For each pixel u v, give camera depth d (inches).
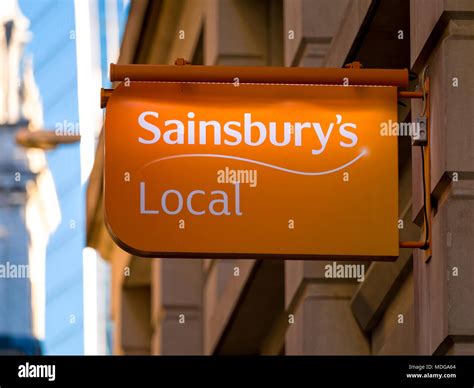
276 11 689.0
